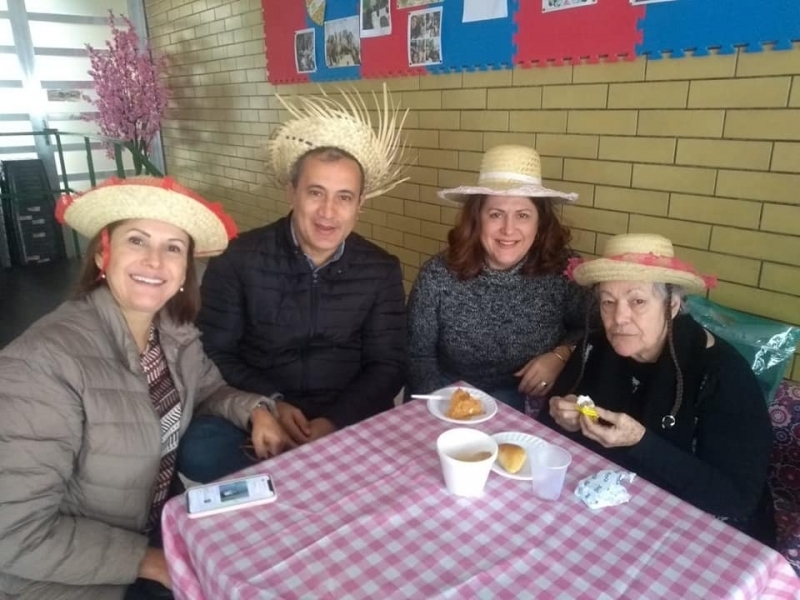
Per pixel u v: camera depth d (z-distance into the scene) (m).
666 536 0.93
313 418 1.80
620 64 1.89
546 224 1.84
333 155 1.64
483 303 1.86
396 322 1.86
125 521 1.26
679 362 1.35
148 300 1.23
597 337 1.55
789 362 1.55
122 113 4.42
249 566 0.86
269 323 1.77
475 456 1.08
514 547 0.91
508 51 2.21
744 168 1.67
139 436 1.22
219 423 1.63
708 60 1.68
